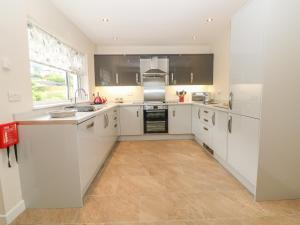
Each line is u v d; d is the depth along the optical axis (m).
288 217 1.71
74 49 3.59
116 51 4.96
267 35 1.77
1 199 1.65
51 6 2.59
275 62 1.80
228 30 3.86
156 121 4.54
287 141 1.90
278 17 1.75
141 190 2.22
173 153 3.55
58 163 1.85
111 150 3.73
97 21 3.28
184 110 4.55
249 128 2.07
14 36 1.80
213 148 3.28
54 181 1.87
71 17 3.09
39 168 1.85
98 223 1.68
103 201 2.00
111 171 2.77
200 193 2.13
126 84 4.79
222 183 2.36
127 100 5.09
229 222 1.66
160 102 4.68
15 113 1.80
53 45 2.79
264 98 1.83
